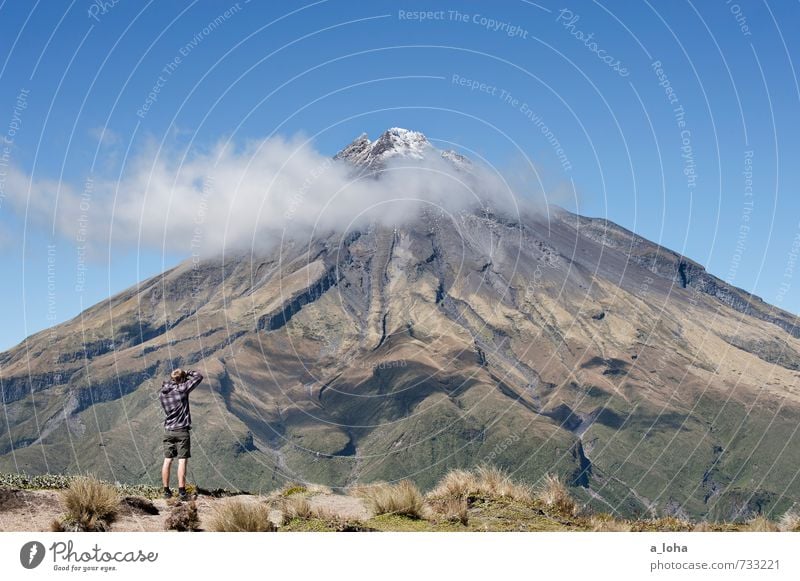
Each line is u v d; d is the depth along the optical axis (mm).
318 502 15820
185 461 14961
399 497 14312
